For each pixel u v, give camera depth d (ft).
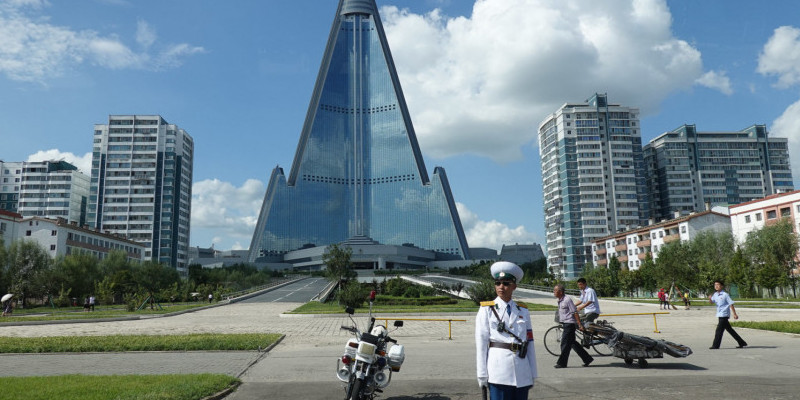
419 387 32.35
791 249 211.61
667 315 105.70
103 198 529.86
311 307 145.38
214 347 52.49
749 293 199.52
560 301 40.78
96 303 200.85
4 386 30.86
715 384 31.63
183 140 566.36
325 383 34.06
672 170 529.86
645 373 36.52
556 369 39.01
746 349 48.06
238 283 344.90
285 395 30.35
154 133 543.80
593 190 492.54
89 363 43.60
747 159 535.60
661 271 216.13
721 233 249.96
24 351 50.31
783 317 94.43
